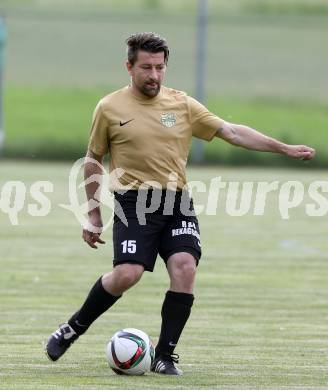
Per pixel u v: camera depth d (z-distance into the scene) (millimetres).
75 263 44875
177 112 24594
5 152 95438
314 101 116750
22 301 35562
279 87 121062
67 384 23016
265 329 31078
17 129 102750
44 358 26344
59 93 117125
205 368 25328
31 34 133500
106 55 128750
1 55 95875
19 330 30375
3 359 26203
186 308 24359
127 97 24578
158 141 24281
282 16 143750
